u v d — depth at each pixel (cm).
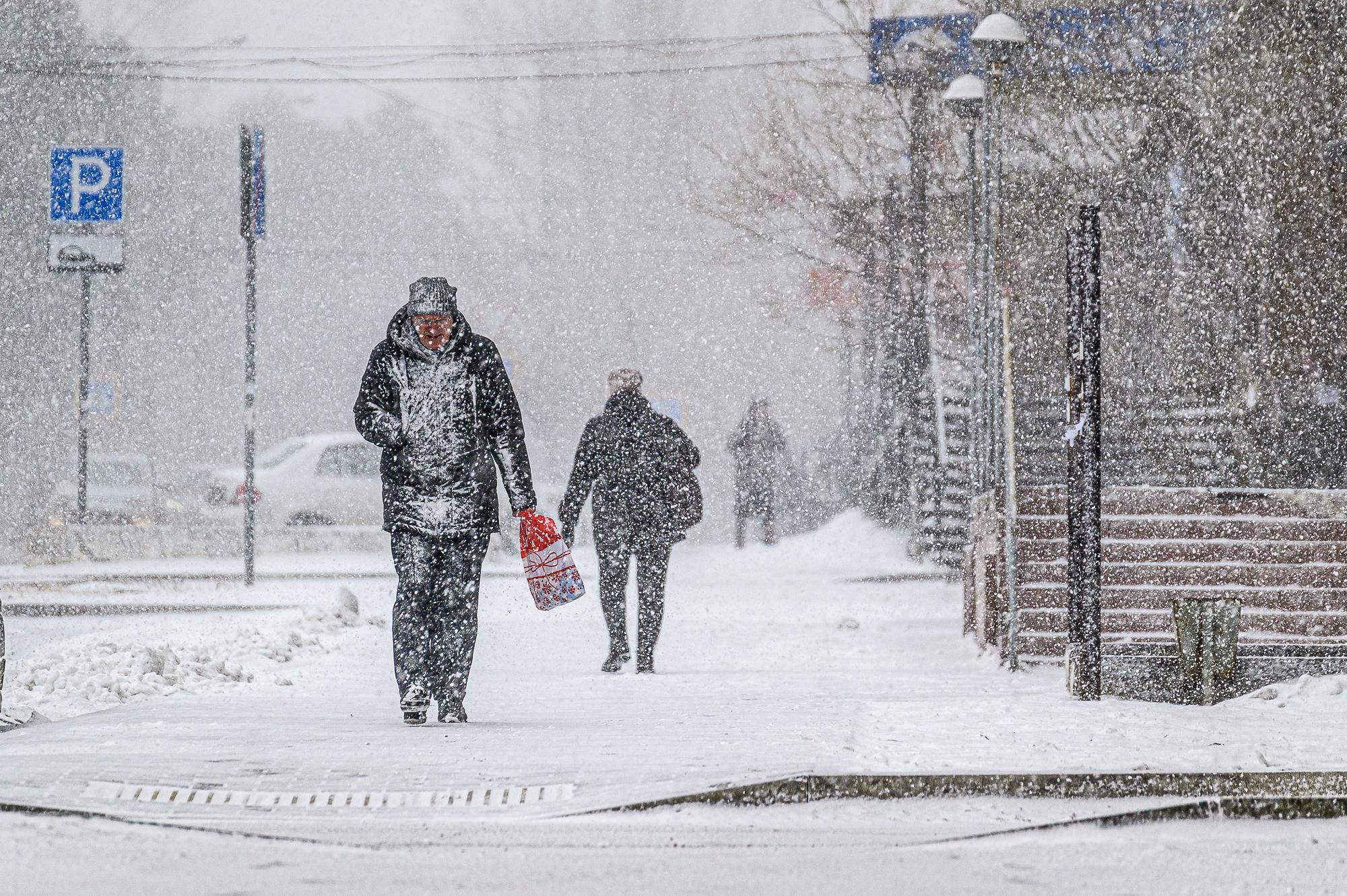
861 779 1978
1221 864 1683
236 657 4134
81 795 1950
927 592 6994
